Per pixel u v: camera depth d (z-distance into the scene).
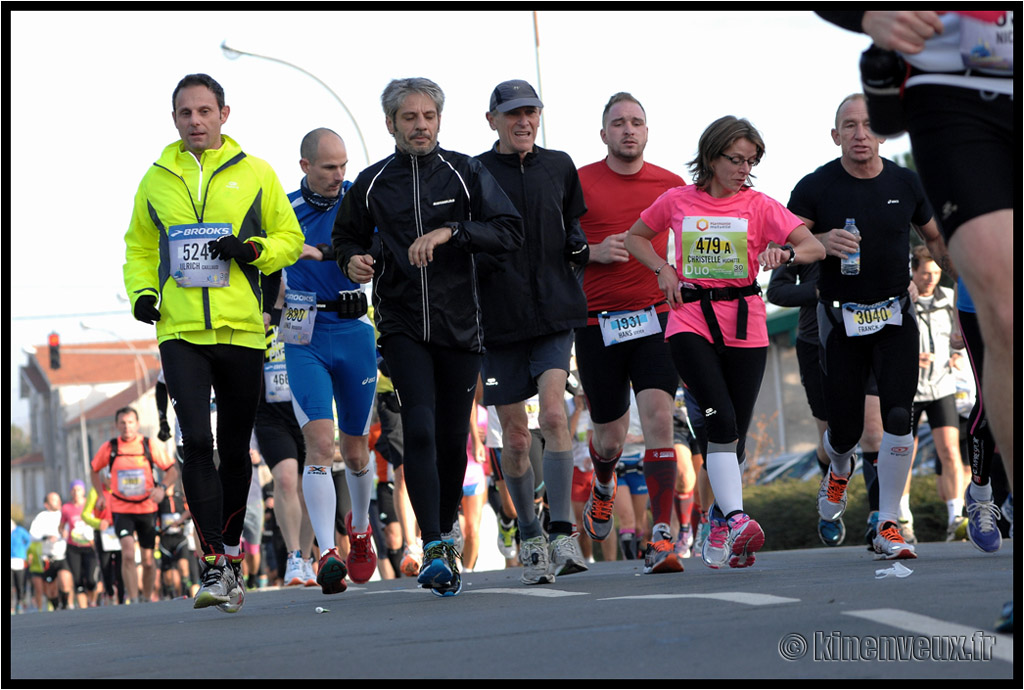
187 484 13.64
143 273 13.95
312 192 17.45
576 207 15.43
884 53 8.45
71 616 19.17
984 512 16.03
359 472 18.28
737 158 14.62
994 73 8.12
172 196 13.79
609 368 16.80
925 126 8.25
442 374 13.76
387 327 13.52
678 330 14.97
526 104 15.05
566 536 15.98
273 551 34.66
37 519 46.03
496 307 15.00
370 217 13.79
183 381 13.59
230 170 13.96
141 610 18.98
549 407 15.27
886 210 15.77
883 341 15.95
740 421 15.21
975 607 8.89
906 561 15.47
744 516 14.57
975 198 8.01
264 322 15.27
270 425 22.75
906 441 15.88
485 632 9.91
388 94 13.66
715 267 14.87
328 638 10.52
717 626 8.93
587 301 16.30
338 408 17.98
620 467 25.88
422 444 13.24
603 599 11.97
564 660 8.21
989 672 7.05
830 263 15.98
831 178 15.98
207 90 13.91
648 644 8.48
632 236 15.45
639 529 26.61
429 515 13.33
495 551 34.97
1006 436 8.00
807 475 58.66
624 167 17.22
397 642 9.76
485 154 15.36
